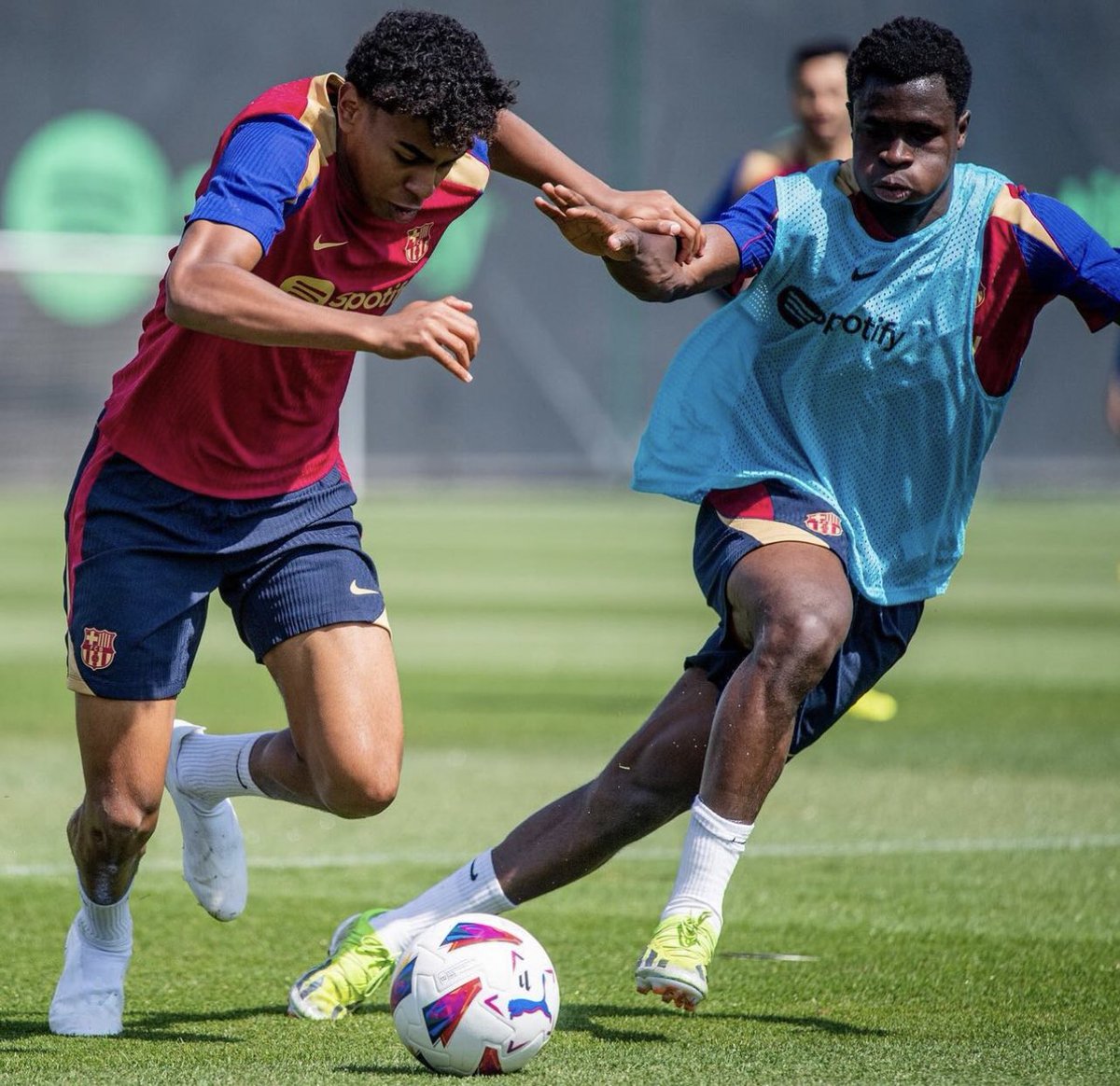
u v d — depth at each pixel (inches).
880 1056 523.5
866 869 862.5
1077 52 4906.5
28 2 4480.8
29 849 885.2
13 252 4212.6
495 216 4771.2
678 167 4859.7
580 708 1423.5
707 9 4847.4
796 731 612.4
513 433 4845.0
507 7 4776.1
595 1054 526.3
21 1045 537.6
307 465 585.0
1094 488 4945.9
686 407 615.8
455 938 507.2
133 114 4544.8
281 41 4616.1
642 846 940.6
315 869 857.5
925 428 600.7
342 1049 534.9
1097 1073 501.7
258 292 477.7
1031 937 715.4
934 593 616.4
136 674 550.9
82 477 573.0
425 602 2278.5
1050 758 1220.5
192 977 646.5
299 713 574.6
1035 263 586.9
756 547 577.3
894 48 557.0
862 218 582.9
